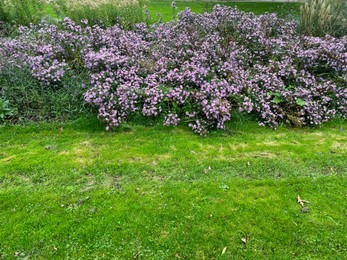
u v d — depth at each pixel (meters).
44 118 3.67
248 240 2.17
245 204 2.47
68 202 2.48
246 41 4.86
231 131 3.57
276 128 3.67
